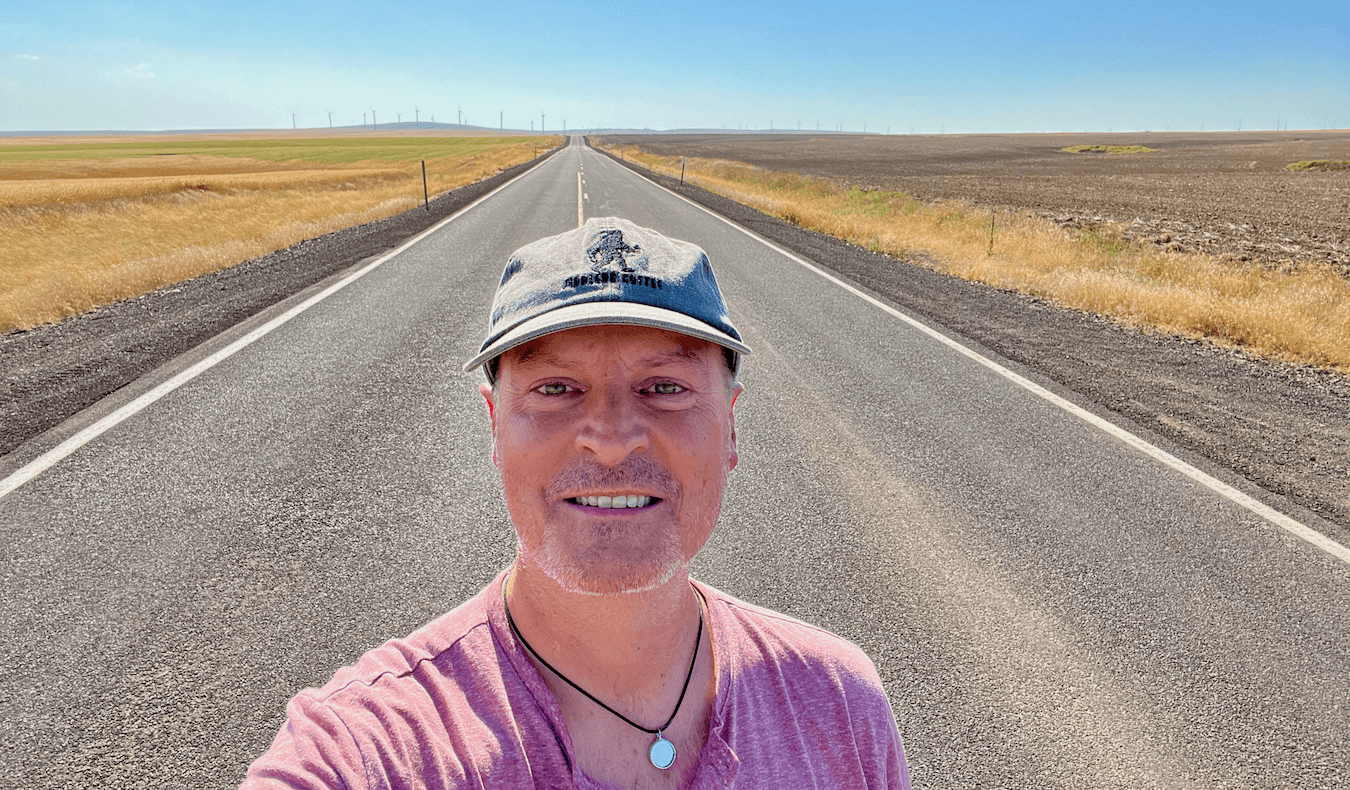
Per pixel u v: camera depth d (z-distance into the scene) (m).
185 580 3.03
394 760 0.60
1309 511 3.85
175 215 19.16
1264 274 10.77
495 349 0.62
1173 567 3.31
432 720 0.63
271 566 3.15
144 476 3.96
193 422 4.72
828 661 0.73
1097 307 8.62
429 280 9.57
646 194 24.94
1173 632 2.85
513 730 0.61
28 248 13.54
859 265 11.55
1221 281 9.88
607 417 0.61
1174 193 30.89
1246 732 2.35
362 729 0.62
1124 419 5.14
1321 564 3.35
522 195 23.69
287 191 28.30
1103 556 3.39
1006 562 3.33
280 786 0.58
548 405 0.63
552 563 0.60
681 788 0.63
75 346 6.32
